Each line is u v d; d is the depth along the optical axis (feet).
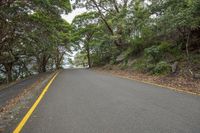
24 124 19.92
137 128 17.63
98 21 131.44
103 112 22.77
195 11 41.88
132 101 27.40
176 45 57.52
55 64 204.74
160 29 58.54
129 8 86.48
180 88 35.42
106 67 105.91
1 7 54.19
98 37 150.30
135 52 82.02
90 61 176.55
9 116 23.24
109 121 19.70
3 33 67.15
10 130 18.54
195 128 17.21
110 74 72.02
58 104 27.43
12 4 57.93
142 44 78.23
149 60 62.54
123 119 20.13
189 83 38.14
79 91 37.19
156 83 42.70
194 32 52.31
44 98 32.09
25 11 61.21
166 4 52.19
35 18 67.00
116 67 91.04
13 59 104.58
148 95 30.94
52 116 22.09
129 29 83.97
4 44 77.20
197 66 43.86
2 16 56.44
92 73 83.51
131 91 34.83
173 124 18.29
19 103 29.78
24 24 65.51
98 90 37.40
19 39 79.87
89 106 25.64
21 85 51.55
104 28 137.28
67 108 25.13
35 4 56.90
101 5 104.37
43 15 66.69
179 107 23.59
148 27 66.44
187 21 42.52
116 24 93.50
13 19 61.41
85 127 18.38
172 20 45.91
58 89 41.01
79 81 53.83
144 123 18.80
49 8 58.75
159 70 51.80
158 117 20.35
